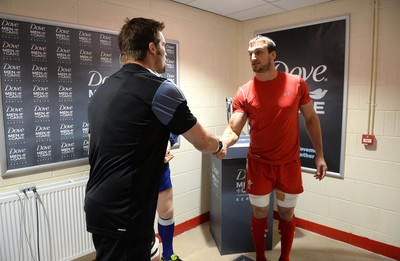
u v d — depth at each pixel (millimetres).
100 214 1100
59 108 1990
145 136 1069
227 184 2455
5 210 1710
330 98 2691
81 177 2100
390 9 2314
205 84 3021
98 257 1147
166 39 2594
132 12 2357
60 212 1933
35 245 1834
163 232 2256
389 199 2422
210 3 2715
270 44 1829
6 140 1786
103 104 1117
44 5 1882
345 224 2676
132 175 1065
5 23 1728
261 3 2715
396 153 2363
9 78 1766
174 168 2807
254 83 1922
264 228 2160
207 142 1263
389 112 2377
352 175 2607
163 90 1067
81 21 2064
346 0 2541
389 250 2439
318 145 2053
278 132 1883
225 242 2514
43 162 1942
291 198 2029
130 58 1177
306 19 2818
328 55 2676
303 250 2557
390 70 2348
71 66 2023
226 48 3232
